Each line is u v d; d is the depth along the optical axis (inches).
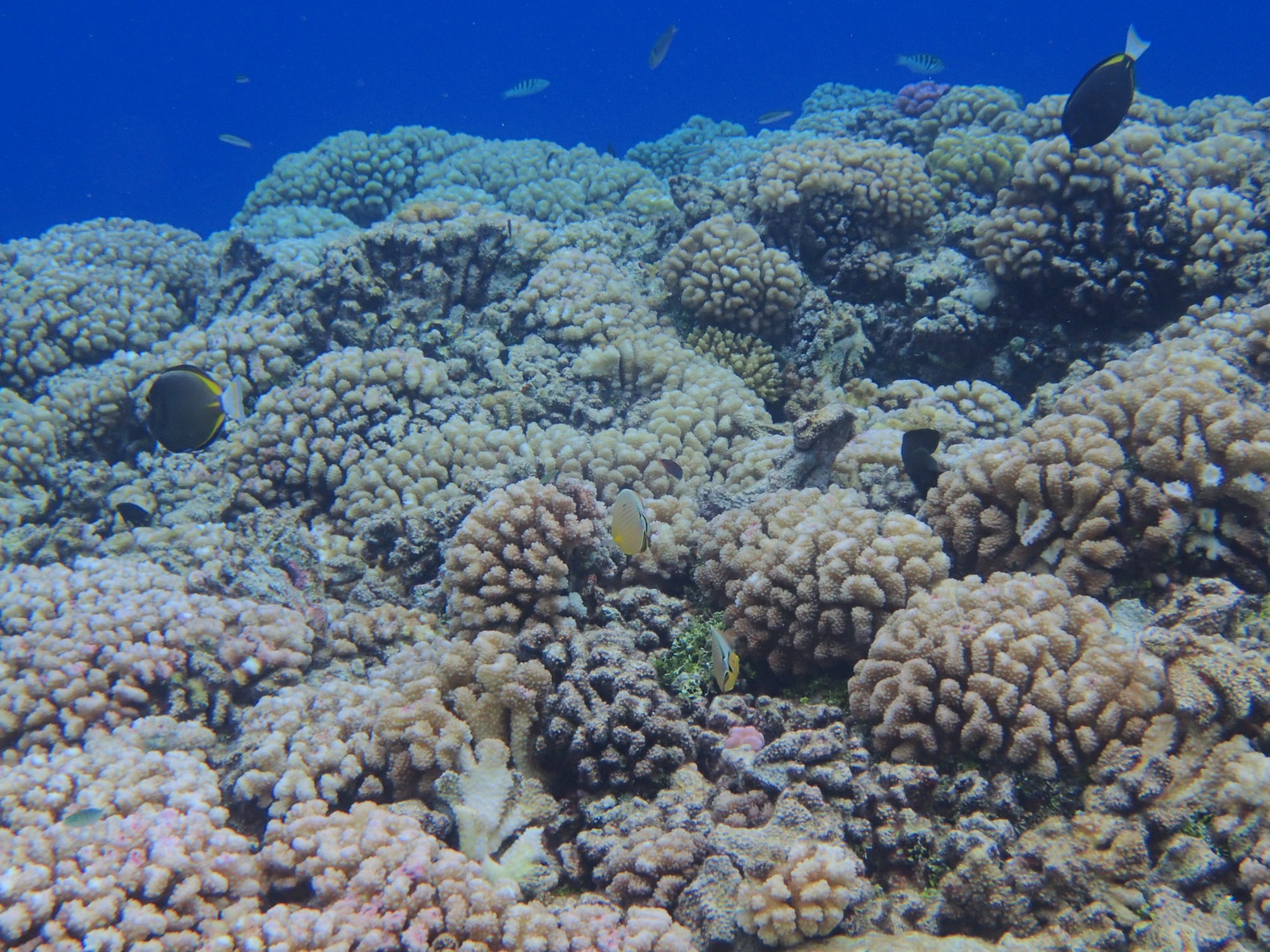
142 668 50.6
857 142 92.7
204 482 73.7
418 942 37.2
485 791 43.9
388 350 78.2
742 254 83.8
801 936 37.2
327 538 66.4
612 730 45.5
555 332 82.4
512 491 53.2
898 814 40.9
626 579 56.7
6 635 53.6
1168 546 46.4
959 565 52.4
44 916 37.1
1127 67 56.4
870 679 44.6
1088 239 74.8
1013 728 41.1
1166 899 35.5
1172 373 49.9
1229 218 71.6
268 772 44.4
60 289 90.7
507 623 50.9
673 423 71.9
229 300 94.2
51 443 78.5
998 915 37.4
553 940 37.8
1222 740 38.3
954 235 86.4
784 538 51.3
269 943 36.9
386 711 45.4
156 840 39.4
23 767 44.1
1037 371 79.4
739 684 50.7
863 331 85.8
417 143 150.9
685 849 41.1
